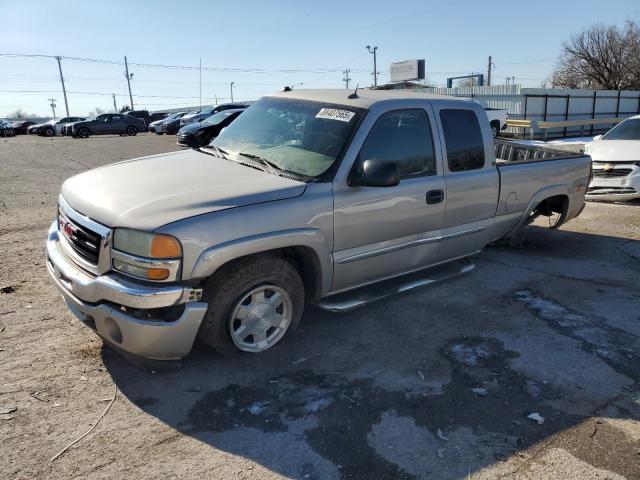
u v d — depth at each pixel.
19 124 41.59
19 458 2.65
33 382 3.30
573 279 5.49
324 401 3.22
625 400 3.34
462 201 4.77
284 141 4.21
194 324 3.21
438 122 4.57
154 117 51.38
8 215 7.69
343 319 4.37
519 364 3.73
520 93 28.05
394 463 2.72
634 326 4.39
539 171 5.61
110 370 3.47
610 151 9.52
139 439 2.84
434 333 4.17
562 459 2.79
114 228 3.13
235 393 3.27
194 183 3.56
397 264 4.45
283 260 3.59
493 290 5.12
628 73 44.25
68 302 3.51
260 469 2.65
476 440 2.92
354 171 3.88
